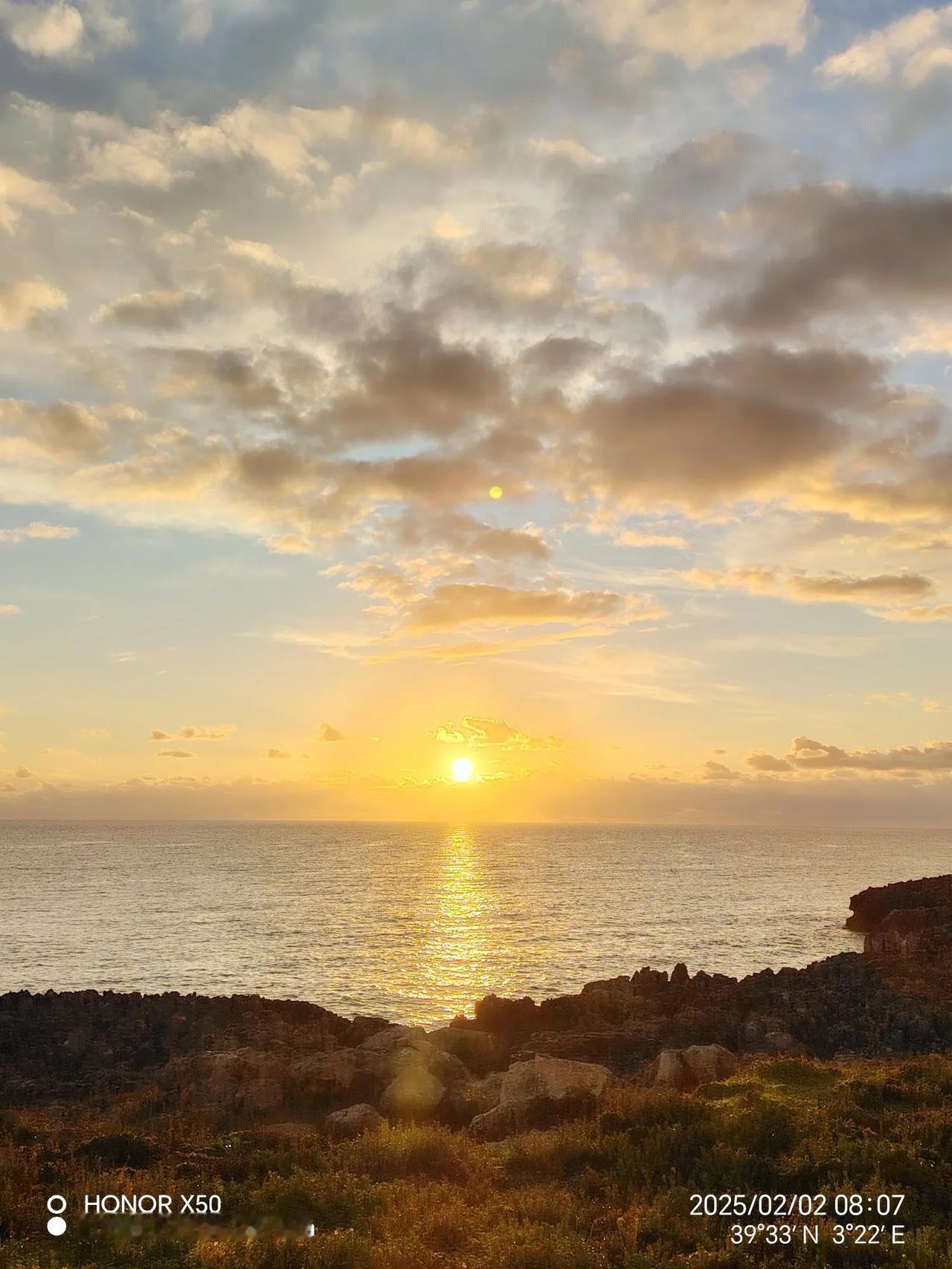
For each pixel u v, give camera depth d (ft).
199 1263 41.09
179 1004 141.08
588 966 245.24
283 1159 58.18
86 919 353.10
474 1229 46.37
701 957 264.72
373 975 229.45
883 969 165.48
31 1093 104.12
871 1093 68.59
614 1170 55.62
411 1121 68.28
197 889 492.54
